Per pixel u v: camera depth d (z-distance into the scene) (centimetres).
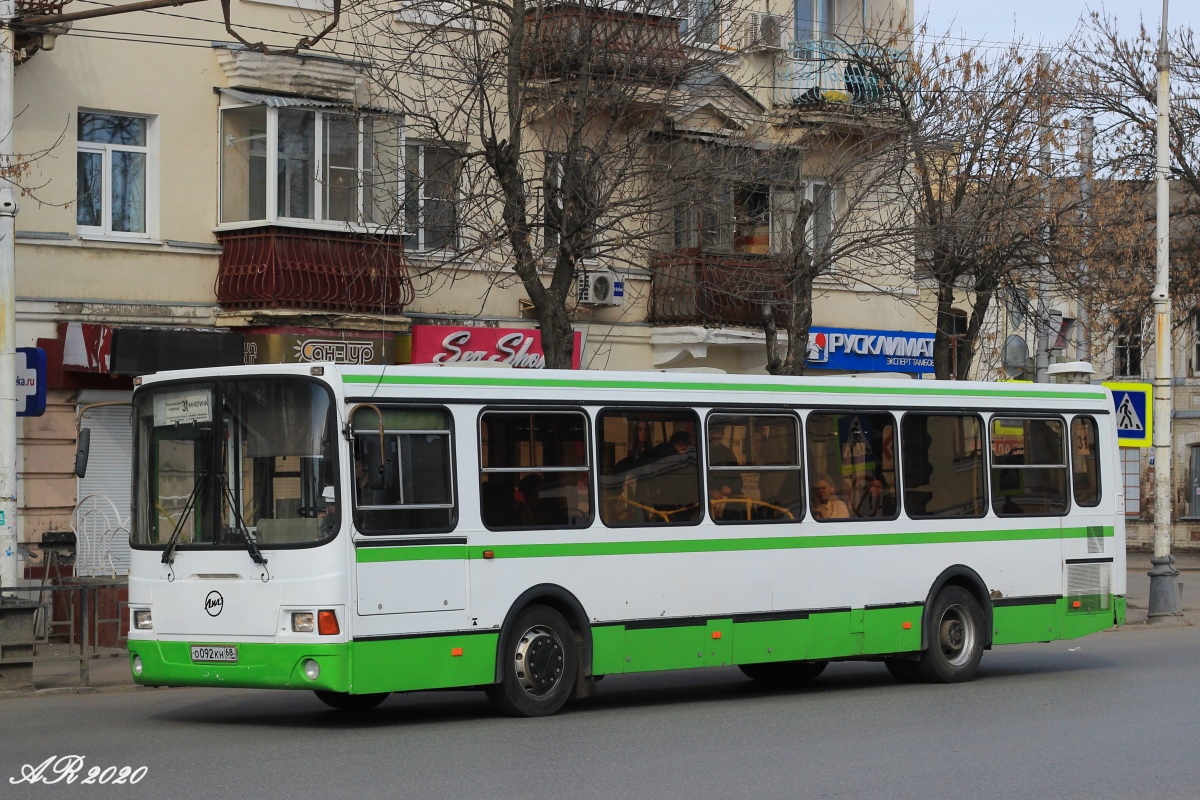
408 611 1268
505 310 2589
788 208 2552
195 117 2262
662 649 1434
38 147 2103
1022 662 1947
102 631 1828
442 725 1317
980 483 1727
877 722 1348
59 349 2108
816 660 1562
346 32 2334
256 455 1274
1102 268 2795
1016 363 3269
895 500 1641
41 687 1598
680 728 1299
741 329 2752
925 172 2578
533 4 2197
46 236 2108
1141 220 3344
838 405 1600
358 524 1245
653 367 2766
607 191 2091
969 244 2534
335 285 2292
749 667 1738
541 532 1359
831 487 1587
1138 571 3822
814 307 2994
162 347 2144
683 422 1474
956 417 1709
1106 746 1212
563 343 2019
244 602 1259
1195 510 4791
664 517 1449
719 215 2528
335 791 989
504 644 1330
